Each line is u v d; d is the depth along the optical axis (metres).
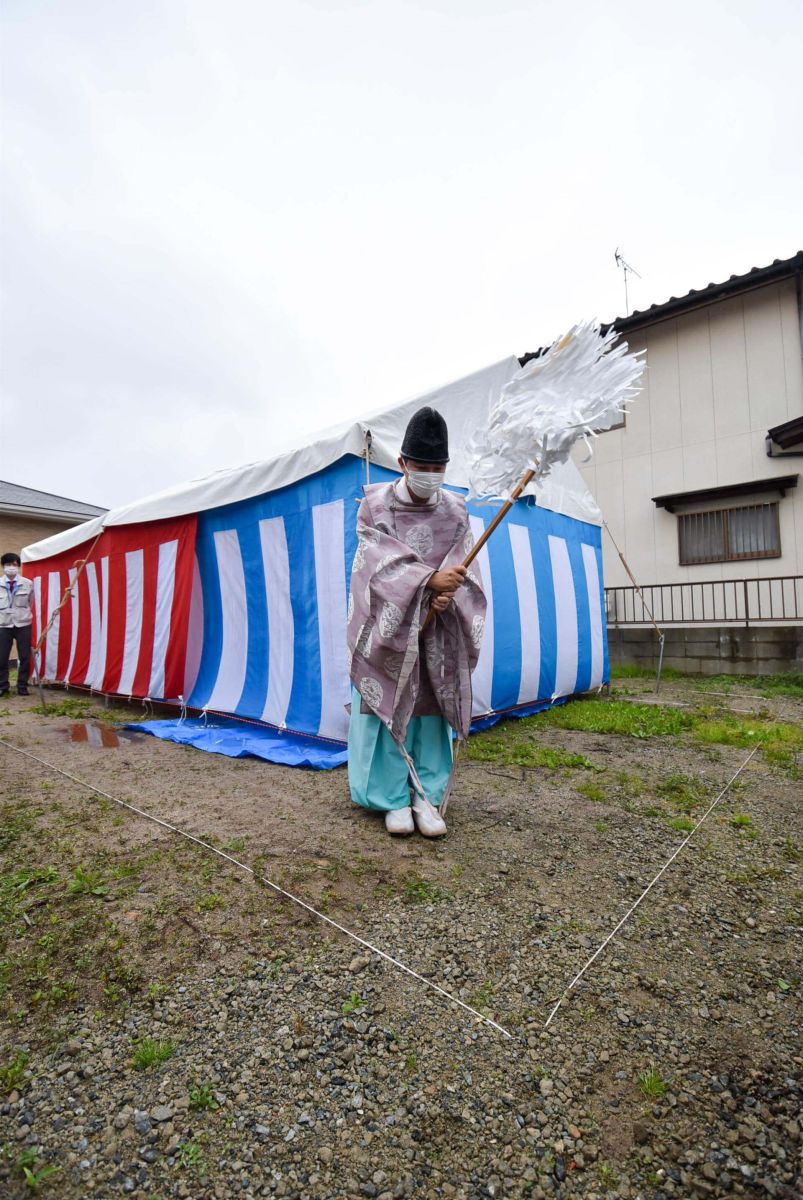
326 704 4.03
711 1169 1.13
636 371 2.30
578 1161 1.16
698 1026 1.51
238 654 5.00
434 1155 1.18
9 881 2.30
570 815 2.93
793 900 2.13
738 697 6.63
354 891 2.19
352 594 2.71
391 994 1.64
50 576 8.09
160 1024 1.55
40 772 3.85
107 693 6.59
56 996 1.65
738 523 9.03
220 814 2.98
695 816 2.91
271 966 1.77
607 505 10.18
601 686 6.80
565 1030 1.50
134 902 2.13
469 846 2.56
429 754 2.91
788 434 8.12
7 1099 1.33
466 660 2.76
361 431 3.77
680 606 9.50
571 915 2.02
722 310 9.27
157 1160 1.18
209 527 5.23
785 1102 1.28
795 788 3.35
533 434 2.40
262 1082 1.36
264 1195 1.10
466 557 2.71
